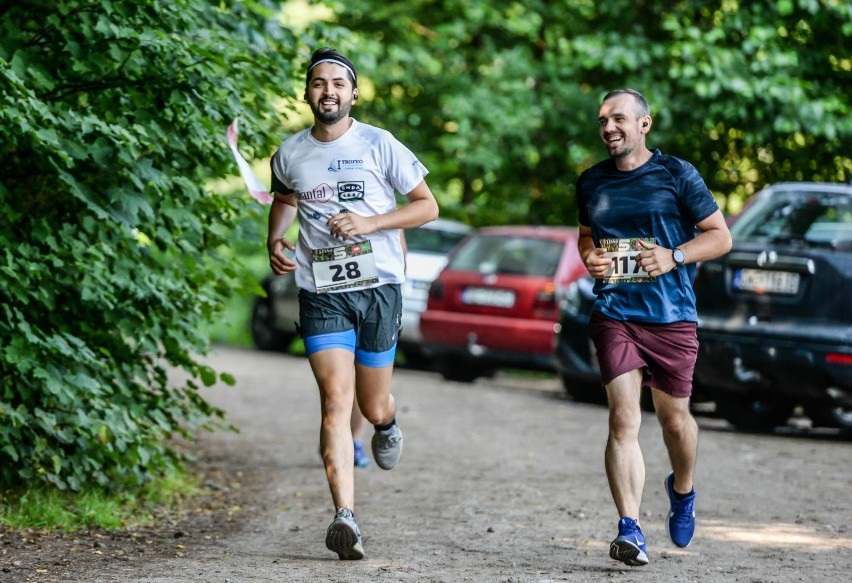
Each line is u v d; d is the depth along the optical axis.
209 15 20.05
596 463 24.14
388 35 51.75
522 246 37.97
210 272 19.81
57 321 18.22
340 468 15.45
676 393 15.32
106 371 18.94
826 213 27.38
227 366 43.72
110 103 18.12
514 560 15.45
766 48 42.50
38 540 16.17
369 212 15.97
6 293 16.94
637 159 15.33
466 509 19.22
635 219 15.21
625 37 45.41
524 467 23.56
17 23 18.34
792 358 26.58
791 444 27.12
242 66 19.59
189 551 15.89
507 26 51.19
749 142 43.12
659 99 44.28
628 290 15.20
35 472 18.19
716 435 28.34
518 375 47.25
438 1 53.75
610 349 15.17
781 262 27.00
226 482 21.78
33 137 16.19
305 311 16.16
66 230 17.53
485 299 37.69
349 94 15.82
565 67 50.28
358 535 15.18
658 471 23.33
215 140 18.80
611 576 14.52
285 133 21.91
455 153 51.81
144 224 18.39
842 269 26.48
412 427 29.00
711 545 16.61
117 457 18.73
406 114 53.53
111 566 14.73
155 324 19.05
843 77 44.28
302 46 21.62
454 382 40.41
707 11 44.62
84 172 17.78
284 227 16.70
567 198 54.28
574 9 50.62
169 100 18.00
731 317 27.42
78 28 17.61
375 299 16.16
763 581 14.38
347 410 15.82
